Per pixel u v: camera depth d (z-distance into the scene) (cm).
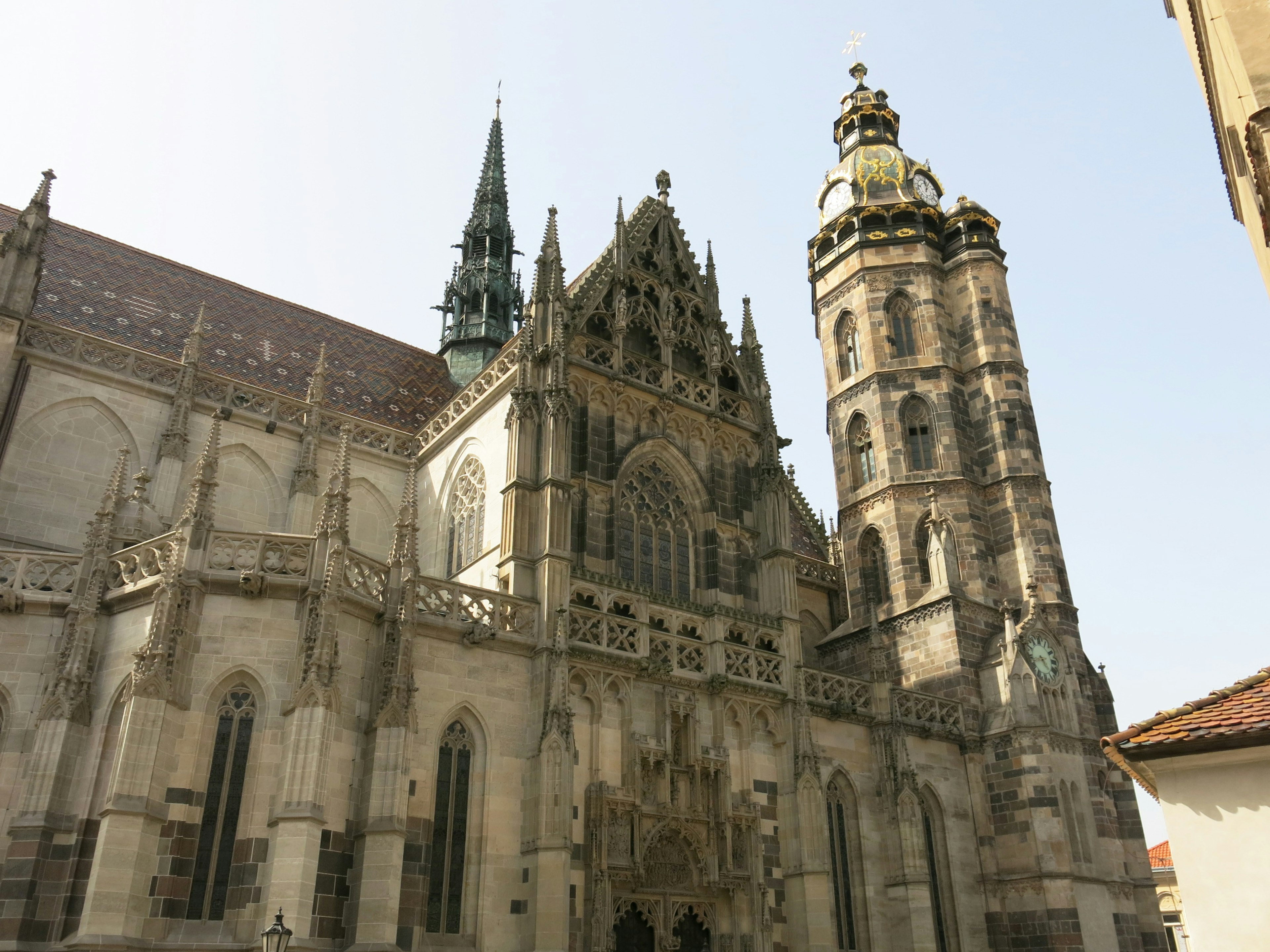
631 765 3728
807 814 4059
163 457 4353
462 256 7769
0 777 3042
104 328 4741
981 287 6147
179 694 2969
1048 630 5203
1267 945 2166
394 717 3156
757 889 3869
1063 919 4531
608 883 3481
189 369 4584
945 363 5978
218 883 2858
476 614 3791
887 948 4253
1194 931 2241
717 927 3806
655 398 4609
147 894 2759
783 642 4438
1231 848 2256
